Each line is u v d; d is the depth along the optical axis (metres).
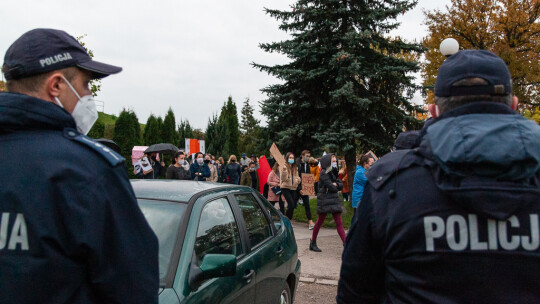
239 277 2.78
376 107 12.25
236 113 41.38
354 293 1.36
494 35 20.59
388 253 1.22
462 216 1.10
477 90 1.20
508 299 1.05
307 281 5.53
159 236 2.54
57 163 1.09
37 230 1.04
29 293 1.03
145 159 12.34
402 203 1.19
